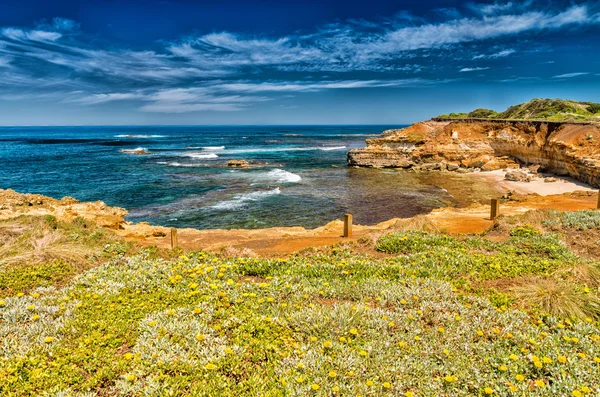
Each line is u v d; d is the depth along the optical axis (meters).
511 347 6.42
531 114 81.44
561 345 6.43
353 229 20.67
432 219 21.12
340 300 8.18
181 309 7.42
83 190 41.66
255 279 9.75
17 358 5.72
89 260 10.94
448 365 5.93
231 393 5.19
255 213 31.86
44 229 12.55
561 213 15.59
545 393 5.29
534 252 11.74
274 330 6.77
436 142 60.72
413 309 7.71
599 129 42.22
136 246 12.94
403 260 11.18
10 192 25.88
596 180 37.25
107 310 7.39
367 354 6.06
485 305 7.90
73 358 5.83
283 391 5.27
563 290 8.19
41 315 7.12
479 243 12.75
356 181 48.12
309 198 37.72
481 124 59.88
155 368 5.64
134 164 64.44
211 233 21.38
